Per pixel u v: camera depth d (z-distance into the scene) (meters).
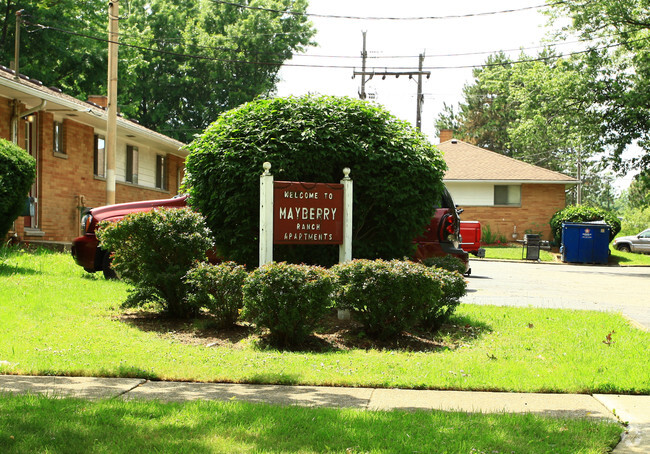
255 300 7.37
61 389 5.42
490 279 17.83
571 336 8.27
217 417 4.60
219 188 9.56
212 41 44.56
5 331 7.46
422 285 7.82
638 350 7.45
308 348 7.51
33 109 17.09
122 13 46.12
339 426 4.45
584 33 27.39
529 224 36.91
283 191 9.03
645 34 26.73
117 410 4.70
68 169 20.16
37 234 18.27
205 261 9.08
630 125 27.33
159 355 6.70
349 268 7.95
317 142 9.35
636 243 37.22
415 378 6.02
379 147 9.58
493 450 4.06
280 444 4.05
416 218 10.00
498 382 5.94
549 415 5.04
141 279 8.93
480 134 66.56
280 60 47.19
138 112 45.19
